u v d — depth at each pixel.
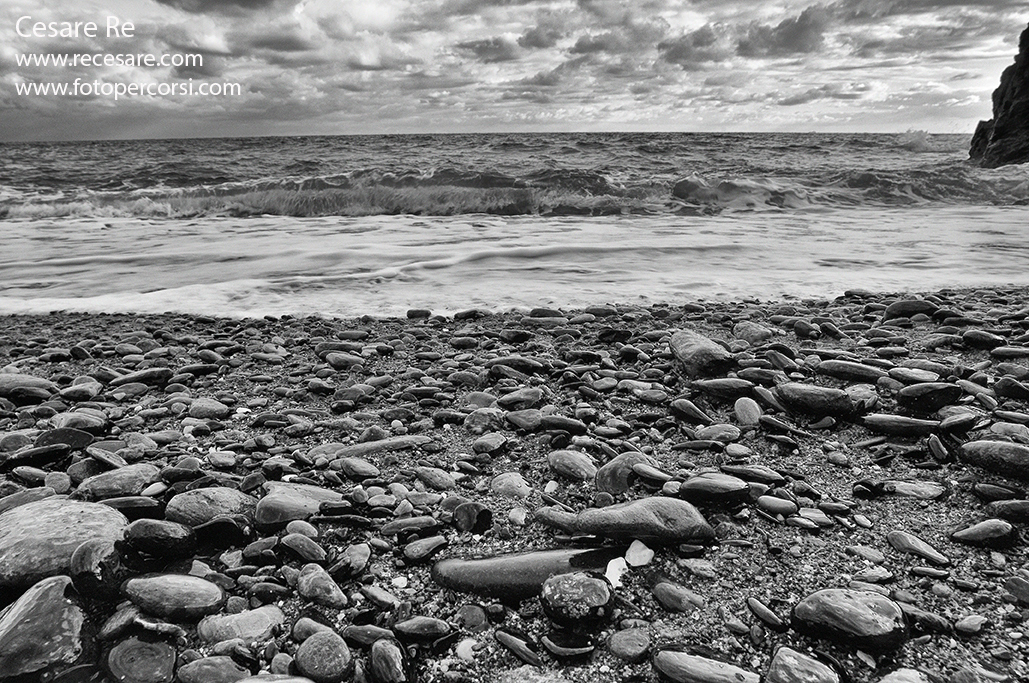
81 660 1.55
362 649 1.60
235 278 6.46
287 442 2.77
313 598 1.76
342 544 2.00
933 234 8.81
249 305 5.52
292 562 1.92
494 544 2.01
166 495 2.23
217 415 3.09
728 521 2.08
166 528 1.92
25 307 5.49
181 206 12.17
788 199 13.11
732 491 2.15
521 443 2.71
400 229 9.52
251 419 3.07
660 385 3.26
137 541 1.88
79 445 2.67
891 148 29.39
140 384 3.52
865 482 2.28
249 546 1.97
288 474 2.44
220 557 1.95
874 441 2.58
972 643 1.59
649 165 19.56
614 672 1.54
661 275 6.43
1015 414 2.62
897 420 2.62
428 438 2.75
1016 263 6.91
